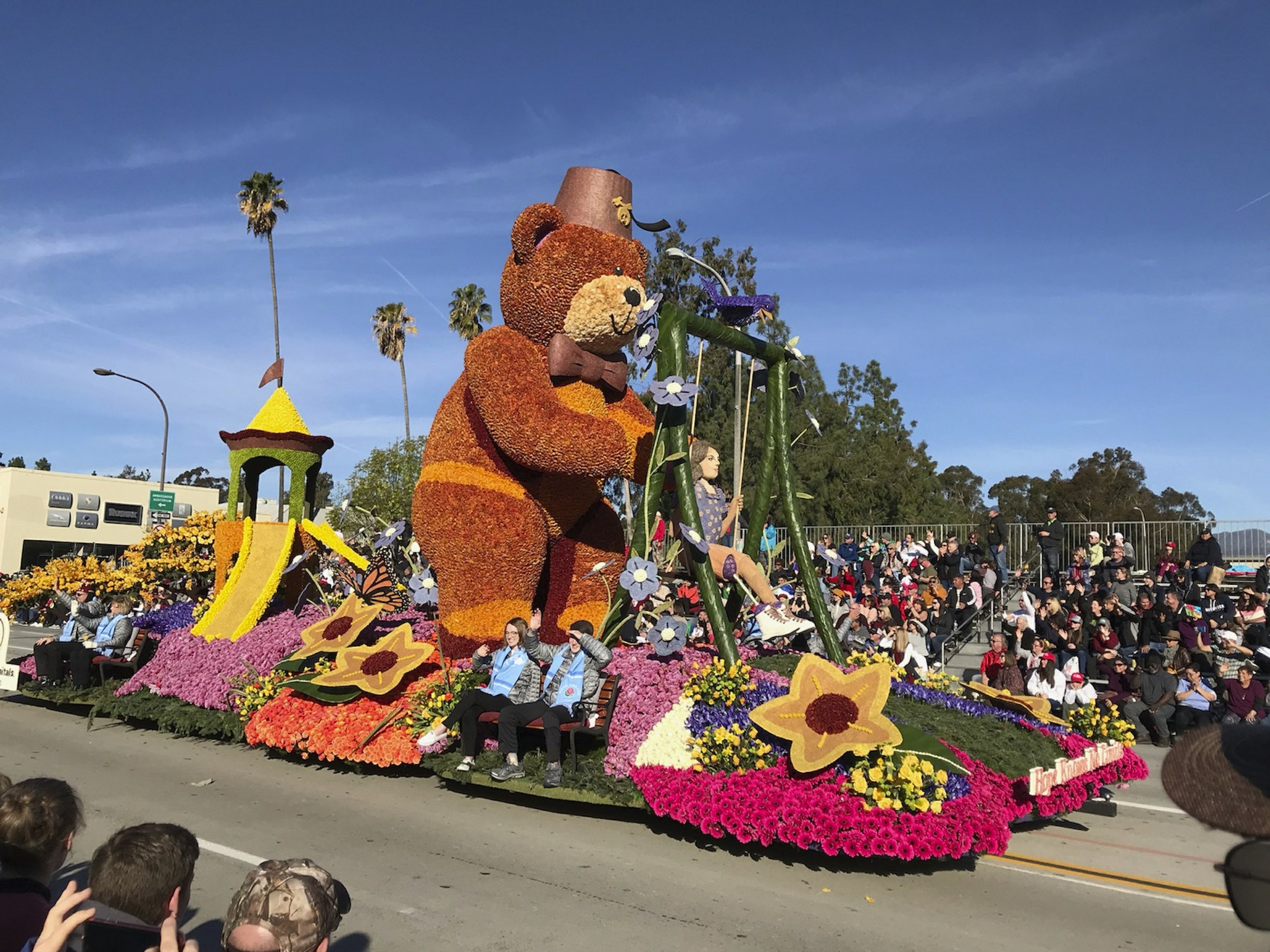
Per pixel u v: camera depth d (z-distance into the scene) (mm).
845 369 43062
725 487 30547
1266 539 18062
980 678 13594
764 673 7938
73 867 5992
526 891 5586
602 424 8516
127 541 50656
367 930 4957
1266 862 2195
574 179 9344
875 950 4859
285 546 12336
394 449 32156
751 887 5754
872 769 6180
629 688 7730
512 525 8961
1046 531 18688
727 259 30781
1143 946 5059
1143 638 13695
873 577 18812
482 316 39531
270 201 37562
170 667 11234
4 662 12734
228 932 2498
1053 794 7301
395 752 8305
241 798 7766
